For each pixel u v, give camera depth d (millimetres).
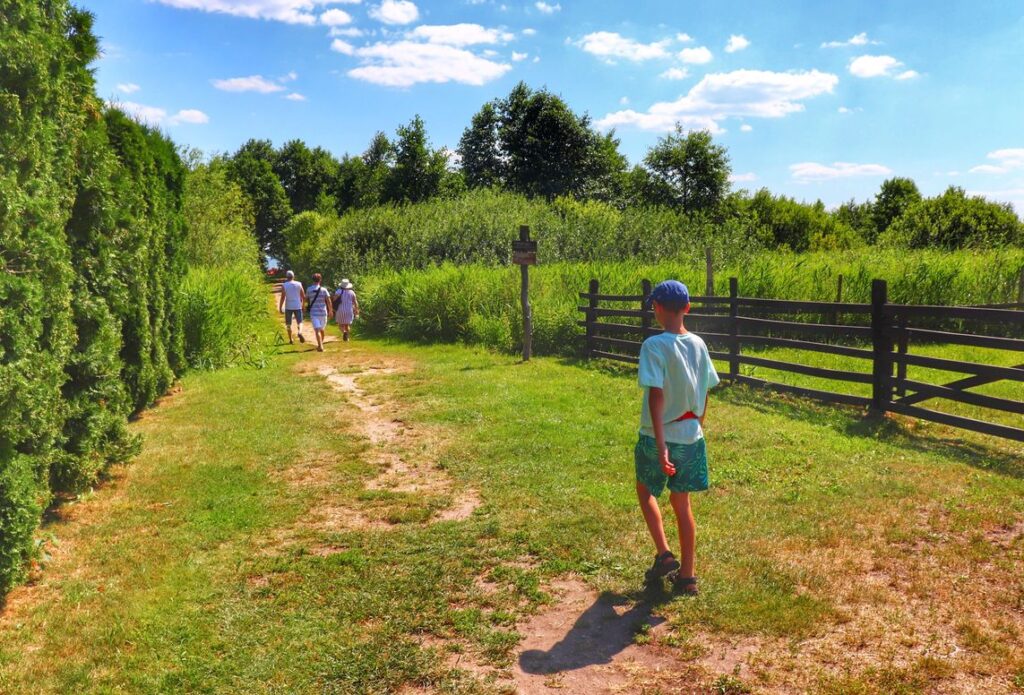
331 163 70625
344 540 4809
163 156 10438
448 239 26844
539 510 5160
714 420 7605
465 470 6223
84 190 6699
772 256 22359
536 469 6125
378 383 10711
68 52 5887
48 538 4809
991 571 3957
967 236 32188
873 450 6367
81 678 3293
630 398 8875
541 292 15078
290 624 3736
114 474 6371
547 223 26906
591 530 4770
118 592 4141
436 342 15422
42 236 4727
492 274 16781
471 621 3684
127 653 3506
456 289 15875
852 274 15555
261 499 5668
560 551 4492
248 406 9188
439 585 4102
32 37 4824
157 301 9547
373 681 3213
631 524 4844
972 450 6305
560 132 48000
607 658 3324
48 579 4340
